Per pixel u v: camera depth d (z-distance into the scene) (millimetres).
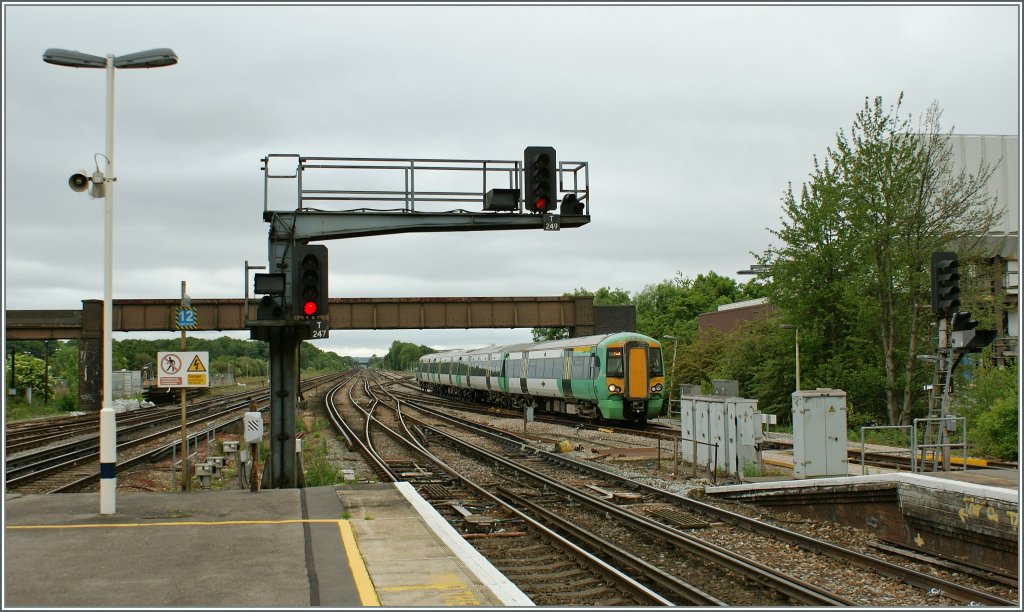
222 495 13406
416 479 19891
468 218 16344
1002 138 46438
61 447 27719
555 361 40156
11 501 12758
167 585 8148
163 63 11828
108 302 11695
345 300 50188
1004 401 21438
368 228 16250
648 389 34438
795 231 35938
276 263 16250
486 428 33875
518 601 7750
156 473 21734
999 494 11016
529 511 15391
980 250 32156
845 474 16969
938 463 17656
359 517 11594
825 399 16969
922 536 12656
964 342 16219
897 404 33625
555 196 14766
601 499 16625
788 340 36844
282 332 16438
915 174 31562
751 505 16406
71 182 11516
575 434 31938
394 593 7957
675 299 83250
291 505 12477
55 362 87750
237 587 8078
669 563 11555
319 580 8336
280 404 16484
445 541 10078
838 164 32688
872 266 32812
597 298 95250
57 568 8758
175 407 54875
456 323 51219
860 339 33562
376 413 45875
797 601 9641
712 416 19859
